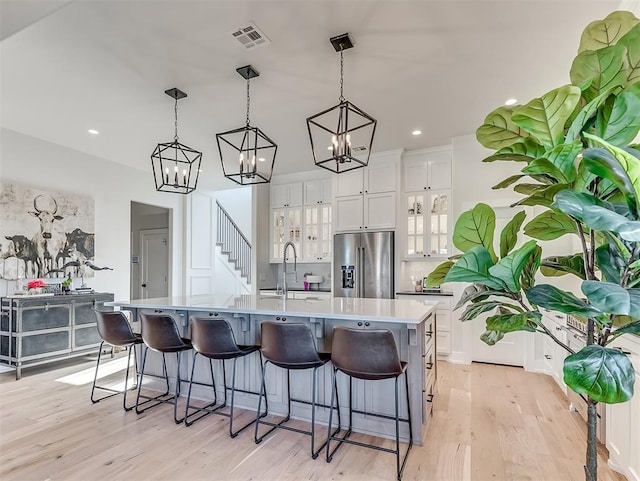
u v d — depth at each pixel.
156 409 3.04
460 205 4.45
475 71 2.94
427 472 2.12
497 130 1.15
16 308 3.87
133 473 2.11
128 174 5.68
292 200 6.27
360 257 5.13
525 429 2.67
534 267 1.21
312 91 3.29
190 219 6.84
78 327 4.37
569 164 0.96
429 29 2.42
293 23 2.36
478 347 4.50
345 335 2.18
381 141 4.66
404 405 2.50
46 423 2.77
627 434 1.94
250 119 3.91
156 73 2.97
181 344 2.86
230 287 7.81
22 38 2.48
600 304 0.73
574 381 0.84
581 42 1.13
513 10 2.24
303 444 2.45
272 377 2.93
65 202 4.70
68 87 3.19
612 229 0.71
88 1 2.12
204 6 2.19
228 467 2.17
